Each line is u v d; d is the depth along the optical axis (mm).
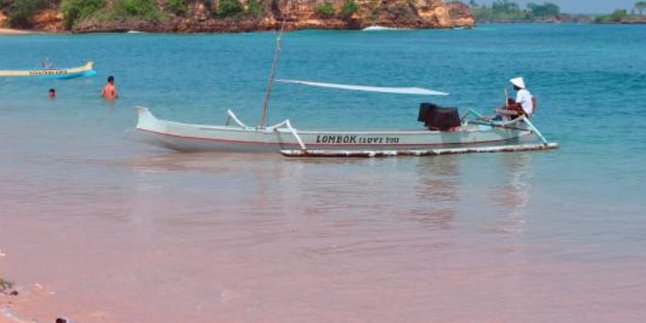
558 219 15164
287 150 21641
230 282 11219
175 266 11859
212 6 144750
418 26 164875
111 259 12133
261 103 34938
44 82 43781
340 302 10531
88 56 74062
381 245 13141
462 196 17125
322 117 30375
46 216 14766
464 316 10141
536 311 10344
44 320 9484
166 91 40594
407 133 22328
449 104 37094
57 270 11555
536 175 19672
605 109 33656
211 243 13086
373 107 33406
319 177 18969
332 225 14406
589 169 20500
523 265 12203
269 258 12328
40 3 142250
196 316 9945
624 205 16438
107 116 30094
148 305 10266
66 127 27031
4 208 15367
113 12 139750
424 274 11688
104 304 10242
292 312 10156
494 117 24484
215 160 20922
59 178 18391
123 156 21500
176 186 17609
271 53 81875
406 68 63156
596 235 14023
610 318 10141
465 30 179625
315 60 71688
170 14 142375
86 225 14125
